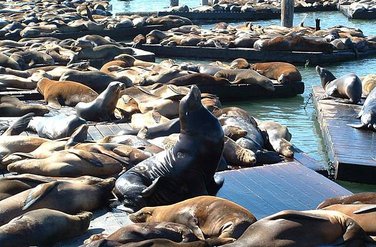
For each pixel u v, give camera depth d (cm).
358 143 1301
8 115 1503
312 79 2291
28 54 2305
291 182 1032
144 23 3600
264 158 1184
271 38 2680
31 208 799
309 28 3269
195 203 751
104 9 4756
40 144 1120
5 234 705
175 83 1856
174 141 1102
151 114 1370
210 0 5481
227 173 1078
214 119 881
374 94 1459
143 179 894
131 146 1053
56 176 954
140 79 1916
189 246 637
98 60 2494
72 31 3300
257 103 1914
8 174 1013
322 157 1380
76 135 1160
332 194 973
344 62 2622
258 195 964
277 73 2044
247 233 654
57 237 757
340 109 1609
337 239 665
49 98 1669
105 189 888
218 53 2744
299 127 1644
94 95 1634
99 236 719
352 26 3909
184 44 2858
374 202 797
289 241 639
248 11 4409
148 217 783
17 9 4444
